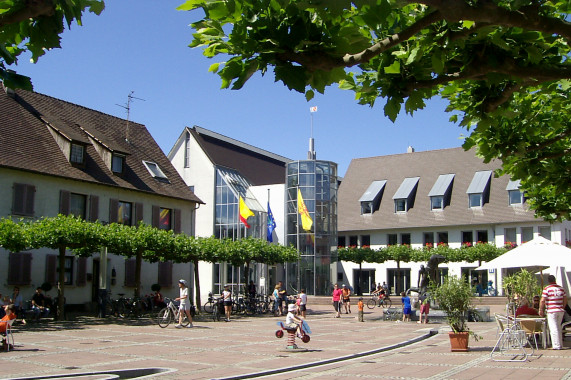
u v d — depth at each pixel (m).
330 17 3.66
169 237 27.16
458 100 6.93
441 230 51.28
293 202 45.62
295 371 11.93
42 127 30.23
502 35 5.23
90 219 29.94
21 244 21.62
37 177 27.38
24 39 4.05
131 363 12.78
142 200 33.47
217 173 43.59
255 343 17.22
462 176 53.25
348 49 4.13
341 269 54.91
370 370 11.71
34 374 10.89
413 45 5.15
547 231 46.34
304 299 28.33
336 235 46.50
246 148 54.69
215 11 3.85
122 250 25.41
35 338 17.94
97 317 26.41
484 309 25.70
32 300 24.25
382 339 18.33
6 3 3.71
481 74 5.33
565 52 7.09
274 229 44.66
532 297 17.66
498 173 10.60
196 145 44.78
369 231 54.53
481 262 44.12
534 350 13.94
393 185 56.28
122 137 36.19
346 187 58.84
